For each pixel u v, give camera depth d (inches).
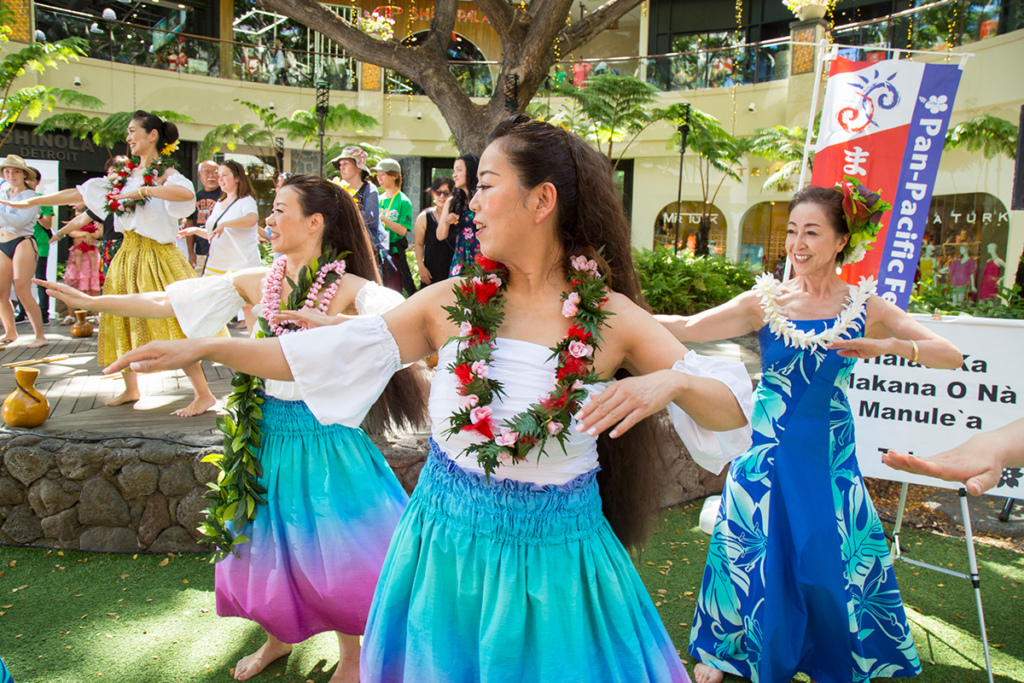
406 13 693.3
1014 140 380.2
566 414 51.1
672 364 54.5
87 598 112.7
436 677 53.9
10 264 240.2
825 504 89.7
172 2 656.4
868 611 94.4
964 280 427.2
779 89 563.5
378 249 213.9
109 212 156.2
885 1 601.6
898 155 144.7
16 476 127.6
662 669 55.2
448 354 56.3
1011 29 380.2
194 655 98.7
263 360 53.9
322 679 93.0
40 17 502.9
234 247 201.9
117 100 549.0
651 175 656.4
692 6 700.0
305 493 84.9
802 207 93.0
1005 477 117.6
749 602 92.2
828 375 90.5
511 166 53.6
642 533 64.1
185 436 132.0
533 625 53.2
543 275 56.5
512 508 53.6
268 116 575.5
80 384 186.2
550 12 231.8
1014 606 117.4
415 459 132.3
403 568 57.5
